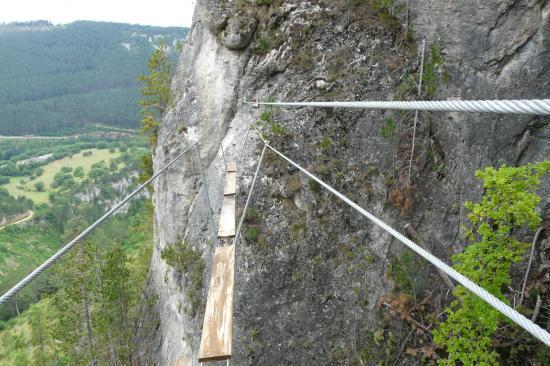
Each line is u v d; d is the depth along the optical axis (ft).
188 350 47.91
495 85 35.88
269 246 39.78
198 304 45.11
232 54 47.24
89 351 65.21
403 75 39.29
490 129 35.65
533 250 33.42
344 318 37.83
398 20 40.63
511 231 34.60
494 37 35.32
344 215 38.78
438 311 35.81
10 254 251.80
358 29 41.91
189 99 51.06
